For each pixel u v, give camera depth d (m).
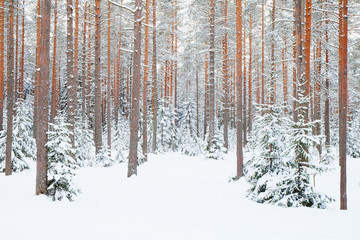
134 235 4.77
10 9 15.69
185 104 40.78
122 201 8.41
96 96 18.56
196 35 25.02
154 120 26.67
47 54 9.17
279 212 6.83
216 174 15.07
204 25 22.58
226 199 8.93
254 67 31.11
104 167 17.58
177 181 12.86
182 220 5.97
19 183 11.86
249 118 28.53
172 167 17.92
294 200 7.63
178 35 29.14
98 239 4.54
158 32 26.64
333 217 6.22
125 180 12.62
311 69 16.20
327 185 12.67
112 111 40.75
